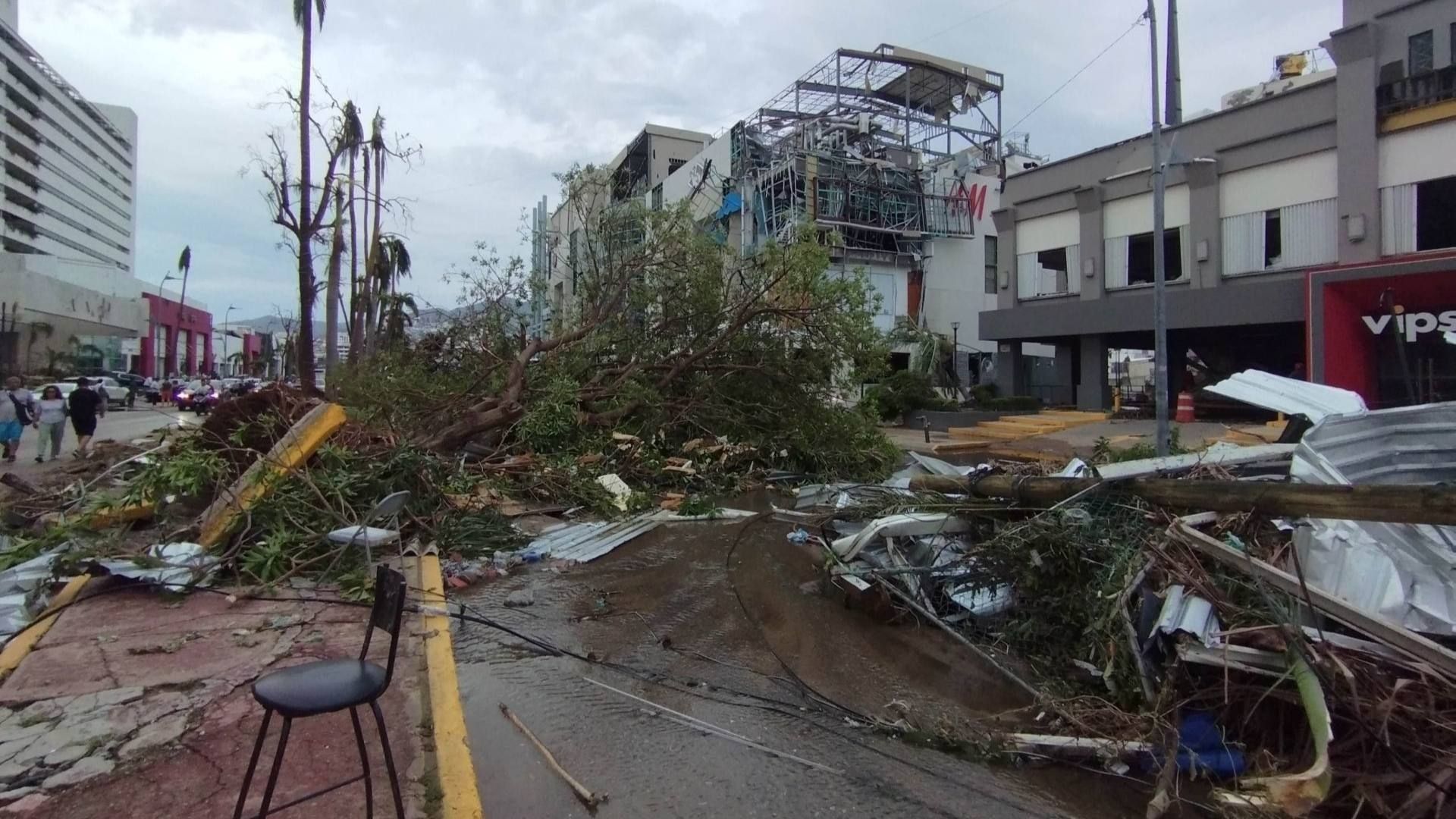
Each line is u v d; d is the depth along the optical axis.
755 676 4.91
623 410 12.73
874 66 29.03
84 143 100.00
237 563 6.24
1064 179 21.41
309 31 17.94
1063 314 21.20
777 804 3.44
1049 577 5.25
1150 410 20.06
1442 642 3.88
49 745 3.46
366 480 7.59
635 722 4.22
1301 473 5.02
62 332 46.59
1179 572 4.54
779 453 13.01
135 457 8.88
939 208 28.30
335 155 20.55
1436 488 3.94
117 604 5.42
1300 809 3.23
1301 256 16.53
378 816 3.00
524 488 10.41
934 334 27.00
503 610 6.11
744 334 13.38
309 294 18.19
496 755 3.79
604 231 14.67
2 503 8.20
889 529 6.22
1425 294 14.35
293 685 2.33
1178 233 18.89
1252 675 3.96
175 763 3.33
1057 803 3.52
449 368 15.45
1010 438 18.25
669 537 8.73
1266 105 16.94
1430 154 14.41
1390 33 14.96
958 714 4.40
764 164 27.73
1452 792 3.22
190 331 79.56
